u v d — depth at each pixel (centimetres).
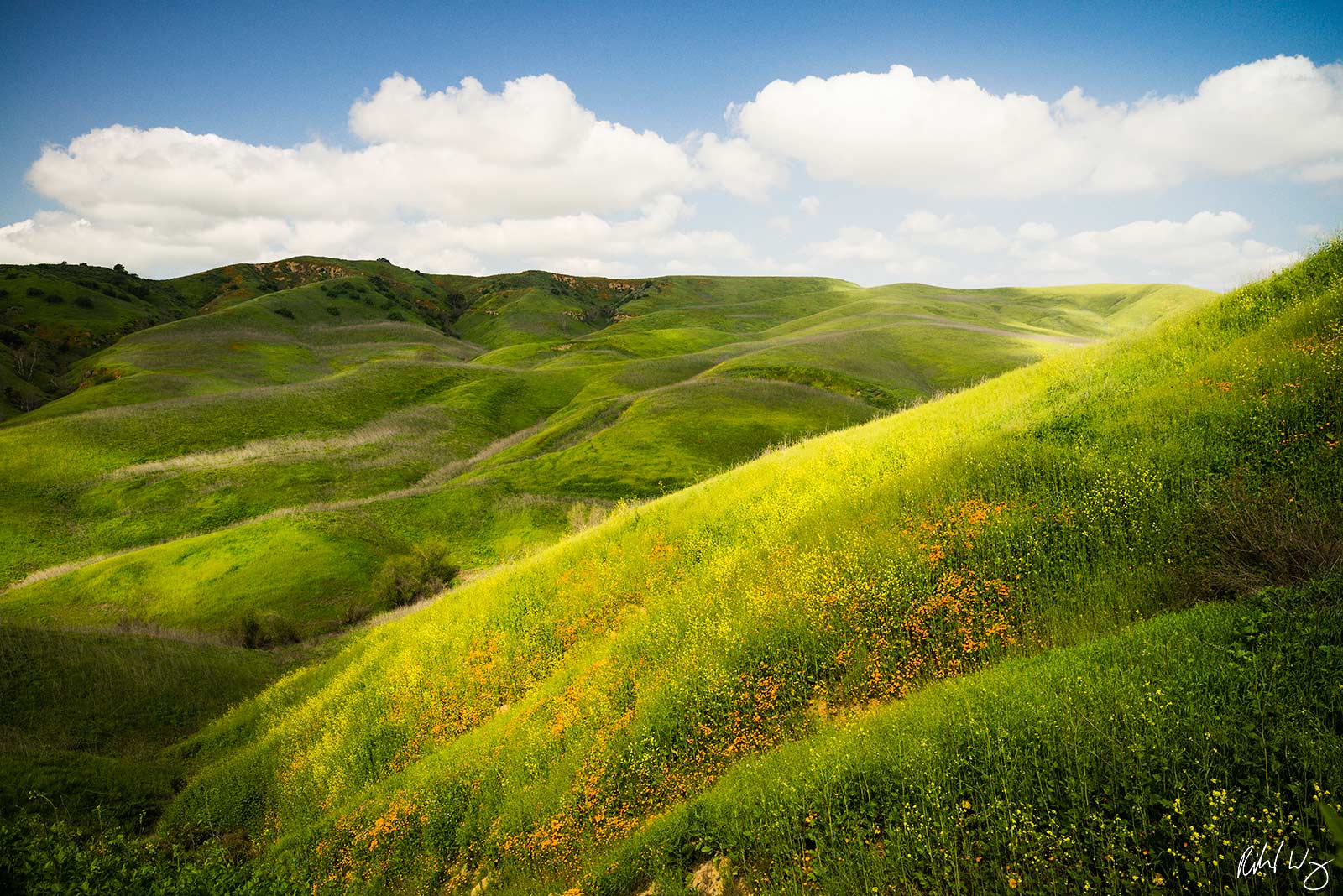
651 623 1305
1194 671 562
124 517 6581
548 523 5647
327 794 1539
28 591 4725
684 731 989
